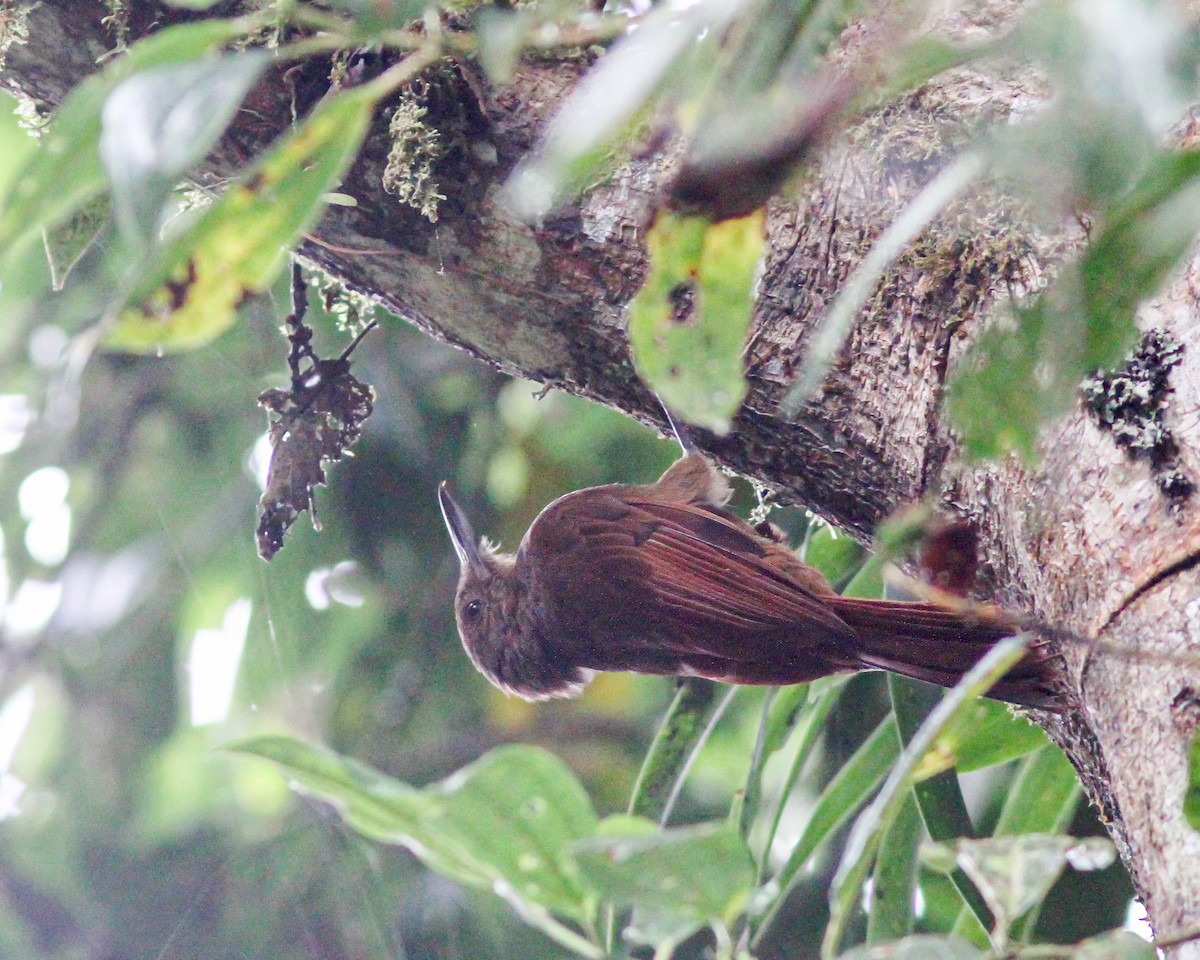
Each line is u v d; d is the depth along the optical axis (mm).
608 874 3422
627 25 3303
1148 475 3725
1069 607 3842
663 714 10227
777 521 8539
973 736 5484
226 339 8062
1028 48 2260
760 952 7328
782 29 2723
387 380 9297
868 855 3639
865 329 4746
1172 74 2107
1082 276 2586
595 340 5258
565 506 7855
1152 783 3439
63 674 10266
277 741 3986
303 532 9289
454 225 5105
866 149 4758
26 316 9523
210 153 5125
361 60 4941
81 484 9922
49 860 10141
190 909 8406
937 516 4438
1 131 7766
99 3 5121
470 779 3629
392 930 8141
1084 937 6090
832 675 6277
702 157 2877
